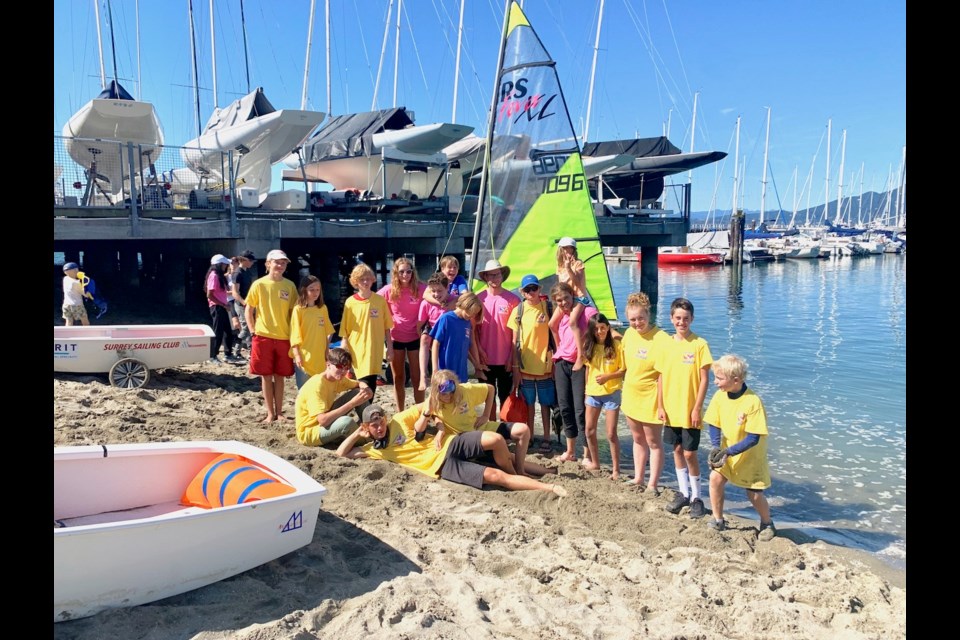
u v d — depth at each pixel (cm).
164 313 1967
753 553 519
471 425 645
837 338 1714
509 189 953
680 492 611
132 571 374
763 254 5084
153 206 1661
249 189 1923
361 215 2027
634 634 388
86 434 664
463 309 682
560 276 746
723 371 524
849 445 851
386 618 383
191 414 788
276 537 427
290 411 841
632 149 3086
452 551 482
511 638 376
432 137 2180
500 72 951
